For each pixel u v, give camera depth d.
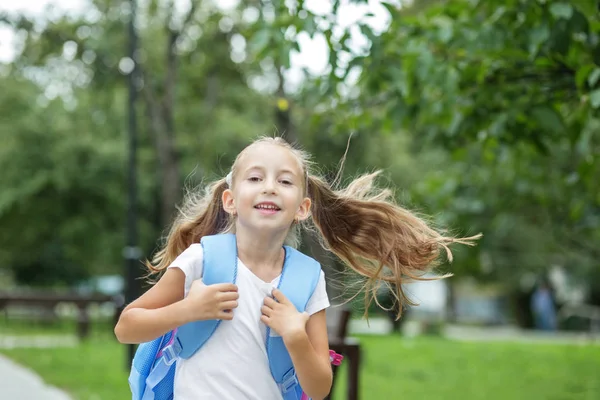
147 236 23.50
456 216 9.77
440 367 12.27
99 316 23.78
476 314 42.59
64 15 20.84
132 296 11.96
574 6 5.33
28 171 22.00
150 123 22.31
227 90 24.17
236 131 22.38
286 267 3.14
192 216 3.65
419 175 23.67
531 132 6.43
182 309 2.90
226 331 3.01
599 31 5.73
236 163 3.17
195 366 3.01
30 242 23.83
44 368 9.98
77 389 8.42
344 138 22.41
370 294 4.05
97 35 20.78
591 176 7.23
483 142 6.74
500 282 33.31
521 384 10.67
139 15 22.05
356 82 6.38
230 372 2.98
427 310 34.03
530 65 6.10
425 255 3.81
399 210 3.82
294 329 2.92
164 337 3.21
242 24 22.14
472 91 6.37
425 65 5.81
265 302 3.00
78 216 22.95
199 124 23.08
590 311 31.70
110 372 9.77
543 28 5.44
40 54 21.23
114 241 23.12
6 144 22.12
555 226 11.34
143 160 23.36
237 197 3.11
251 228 3.08
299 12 5.82
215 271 3.05
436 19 6.50
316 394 3.01
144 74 21.44
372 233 3.79
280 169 3.09
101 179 22.39
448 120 6.77
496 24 5.84
